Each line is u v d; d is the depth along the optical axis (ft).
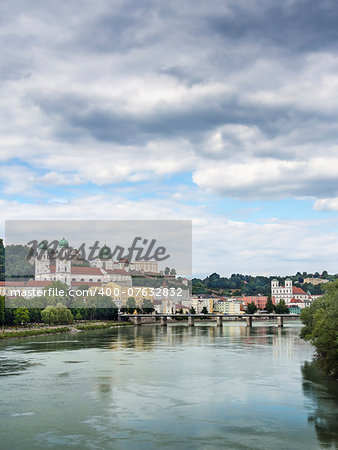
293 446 178.19
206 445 179.52
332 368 301.43
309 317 407.44
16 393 259.80
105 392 261.65
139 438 187.01
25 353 434.71
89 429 197.47
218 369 334.03
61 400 244.01
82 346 502.79
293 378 296.92
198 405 232.73
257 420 208.44
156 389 268.21
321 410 222.89
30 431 195.52
